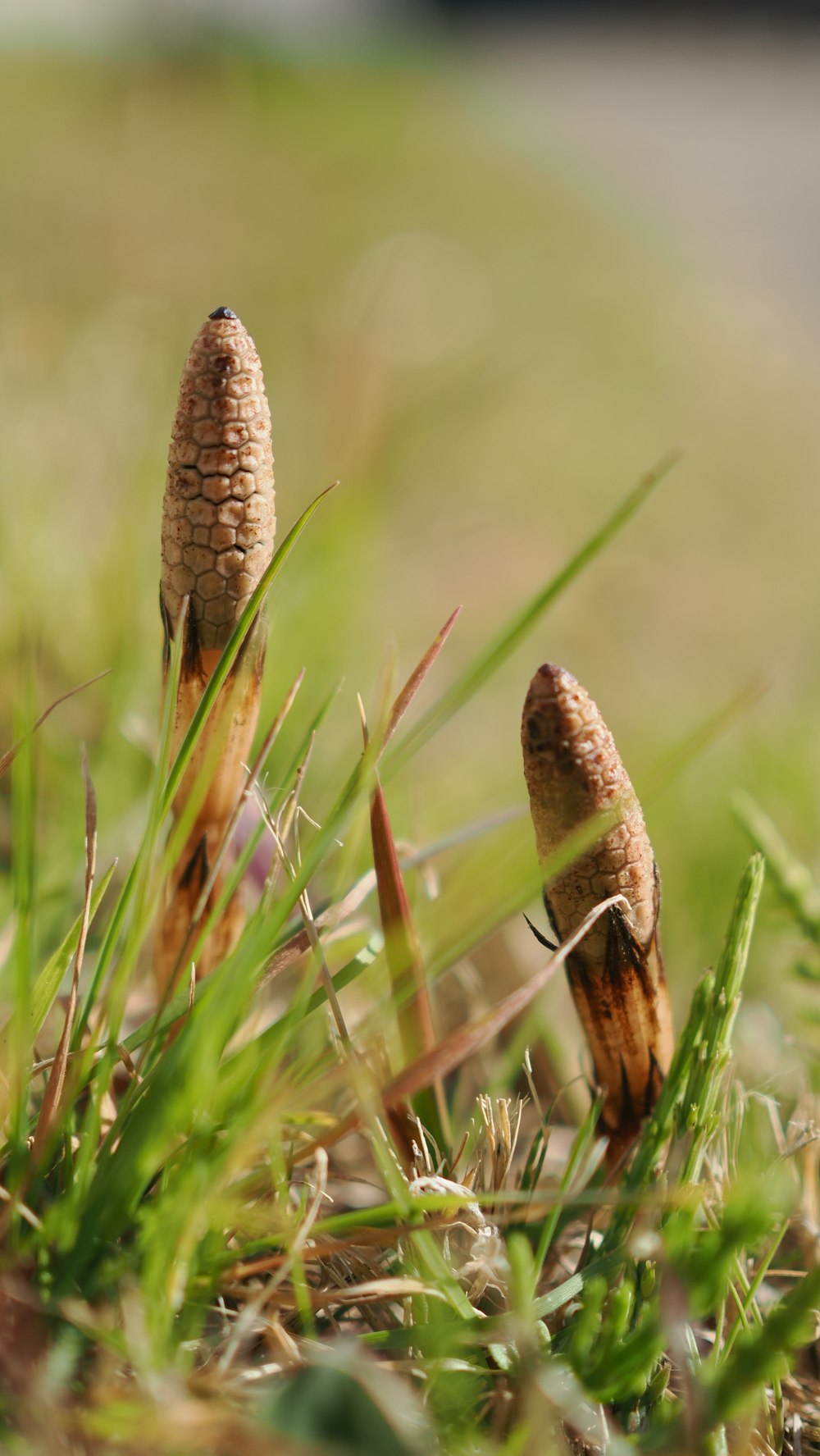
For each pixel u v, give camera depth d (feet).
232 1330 1.15
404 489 3.08
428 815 1.81
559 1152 1.33
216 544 1.17
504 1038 1.39
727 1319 1.21
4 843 1.44
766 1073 1.33
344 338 3.04
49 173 6.57
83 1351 1.12
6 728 1.52
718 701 2.58
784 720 2.18
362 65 14.28
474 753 2.22
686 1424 1.10
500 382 3.32
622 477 4.39
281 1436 1.09
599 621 3.20
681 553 3.85
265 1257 1.18
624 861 1.16
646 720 2.35
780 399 5.67
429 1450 1.09
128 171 6.77
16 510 1.83
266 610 1.19
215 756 1.18
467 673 1.34
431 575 3.14
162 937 1.23
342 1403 1.09
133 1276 1.13
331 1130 1.16
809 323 7.33
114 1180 1.12
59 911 1.35
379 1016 1.21
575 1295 1.17
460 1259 1.19
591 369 5.46
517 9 26.11
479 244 7.57
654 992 1.19
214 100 7.86
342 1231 1.19
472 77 18.10
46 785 1.50
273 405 2.80
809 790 1.83
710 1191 1.22
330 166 9.00
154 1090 1.14
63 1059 1.16
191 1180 1.12
